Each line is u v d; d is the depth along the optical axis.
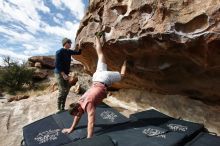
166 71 4.20
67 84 5.11
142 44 3.85
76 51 5.19
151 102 5.20
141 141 3.04
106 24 4.36
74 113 3.47
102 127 3.65
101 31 4.41
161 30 3.41
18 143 4.55
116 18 4.21
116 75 3.63
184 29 3.25
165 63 4.04
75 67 14.13
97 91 3.39
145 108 5.21
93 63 5.84
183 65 3.88
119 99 6.13
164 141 3.01
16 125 5.29
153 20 3.55
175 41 3.37
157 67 4.21
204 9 3.04
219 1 2.94
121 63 4.82
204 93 4.27
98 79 3.53
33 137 3.50
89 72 7.23
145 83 5.11
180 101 4.67
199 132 3.56
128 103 5.75
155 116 4.16
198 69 3.73
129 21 3.94
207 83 3.92
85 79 8.41
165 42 3.49
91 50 5.08
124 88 6.21
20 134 4.87
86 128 3.59
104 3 4.55
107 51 4.64
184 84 4.34
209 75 3.70
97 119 3.96
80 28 5.38
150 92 5.39
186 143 3.16
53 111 5.88
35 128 3.82
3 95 12.27
